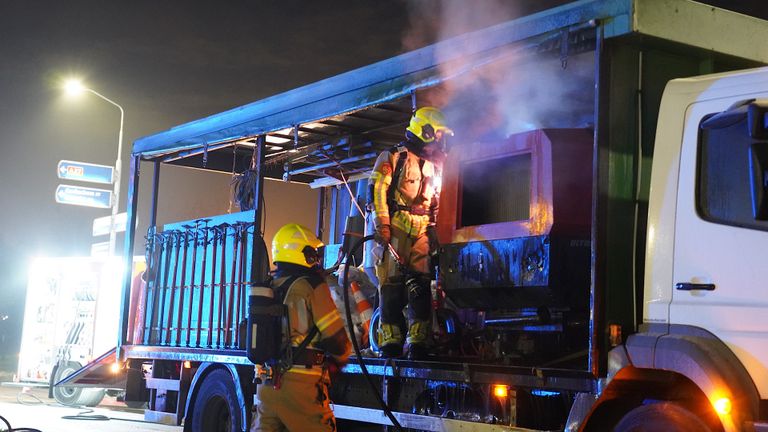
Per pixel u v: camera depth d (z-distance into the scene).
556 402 5.34
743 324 4.31
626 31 4.79
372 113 7.66
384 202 6.36
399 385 6.46
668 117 4.89
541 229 5.61
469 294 6.14
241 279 7.88
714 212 4.57
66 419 11.95
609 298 4.78
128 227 9.79
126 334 9.62
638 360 4.61
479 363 5.75
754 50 5.31
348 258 5.95
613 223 4.85
